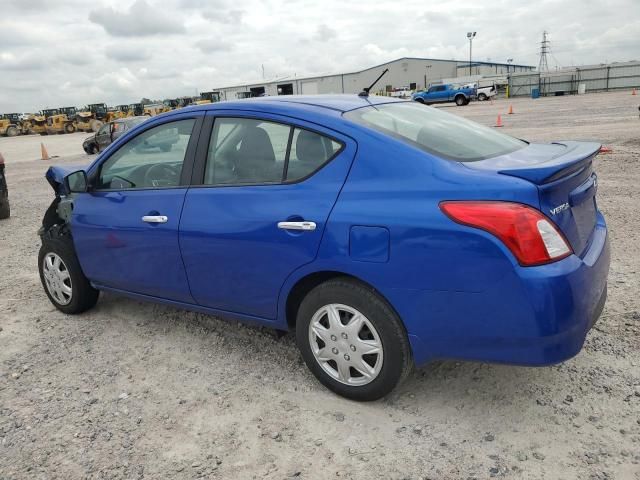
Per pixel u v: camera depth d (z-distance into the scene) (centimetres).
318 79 7856
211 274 350
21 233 829
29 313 482
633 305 414
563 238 259
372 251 278
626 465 251
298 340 325
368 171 289
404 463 263
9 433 303
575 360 342
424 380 332
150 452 282
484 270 252
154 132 388
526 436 276
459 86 5247
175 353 390
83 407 326
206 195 349
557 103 3659
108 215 403
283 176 320
